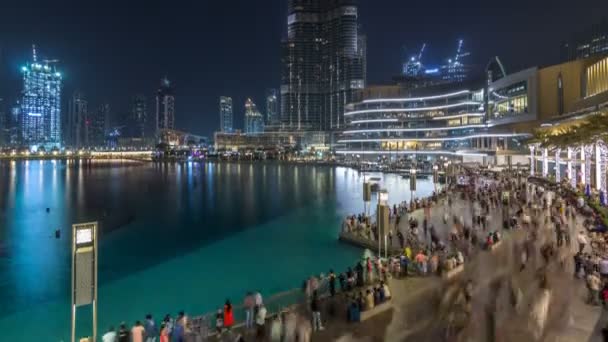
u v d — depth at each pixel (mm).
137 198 88750
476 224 38469
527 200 48469
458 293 19938
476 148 133625
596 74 83188
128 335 19656
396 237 37938
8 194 96188
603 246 24016
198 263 37031
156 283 31547
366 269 25406
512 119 117750
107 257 39812
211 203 80000
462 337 15656
